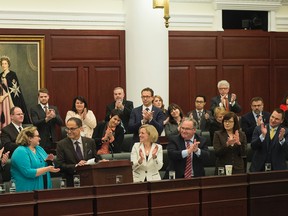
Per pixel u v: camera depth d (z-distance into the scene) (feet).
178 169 29.50
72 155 28.53
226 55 48.55
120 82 45.62
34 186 27.32
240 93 49.08
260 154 31.22
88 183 26.68
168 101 45.50
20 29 42.96
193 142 29.66
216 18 48.14
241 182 28.89
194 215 27.91
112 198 26.25
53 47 43.91
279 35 49.88
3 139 31.42
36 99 43.52
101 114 45.34
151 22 44.21
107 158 31.09
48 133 36.06
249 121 36.88
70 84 44.50
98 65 45.09
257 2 48.52
